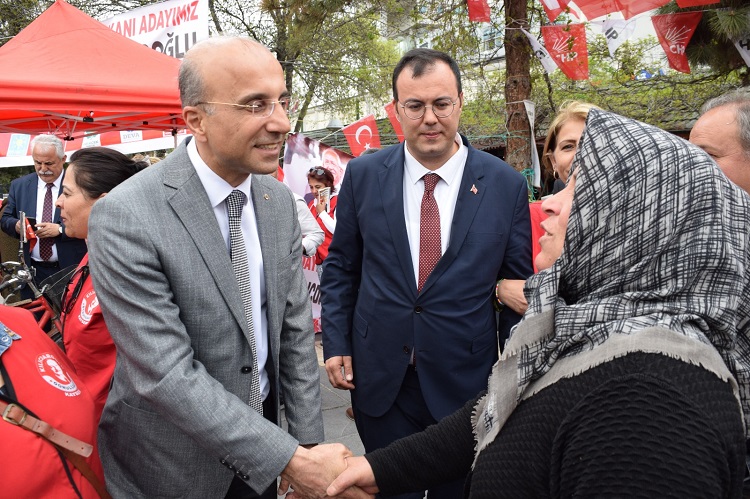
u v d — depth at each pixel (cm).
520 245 222
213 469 161
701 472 76
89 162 213
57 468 140
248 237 170
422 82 208
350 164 239
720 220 90
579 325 94
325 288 244
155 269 150
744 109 165
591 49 701
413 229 222
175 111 411
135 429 159
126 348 148
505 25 553
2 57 382
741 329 103
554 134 252
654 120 935
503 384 101
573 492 83
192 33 571
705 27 552
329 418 391
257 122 148
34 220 453
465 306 215
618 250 94
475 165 223
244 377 164
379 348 222
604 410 83
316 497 152
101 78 389
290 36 907
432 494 225
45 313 219
